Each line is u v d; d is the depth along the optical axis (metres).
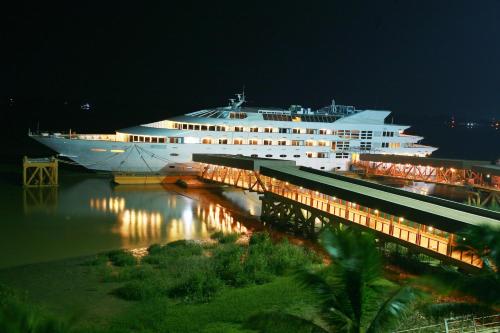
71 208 45.69
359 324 12.02
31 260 30.27
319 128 70.81
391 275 26.58
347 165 72.81
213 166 62.19
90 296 24.28
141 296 24.00
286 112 70.69
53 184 57.25
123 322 20.75
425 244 27.39
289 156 69.19
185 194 55.56
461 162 56.41
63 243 34.25
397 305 12.04
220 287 25.02
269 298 23.12
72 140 62.50
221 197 54.38
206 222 42.31
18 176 63.59
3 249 32.31
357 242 12.43
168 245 33.78
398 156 64.56
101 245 34.12
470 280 13.37
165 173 64.69
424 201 31.17
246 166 47.19
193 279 25.30
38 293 24.58
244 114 66.88
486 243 14.38
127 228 39.16
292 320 12.49
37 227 38.34
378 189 35.56
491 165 54.94
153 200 51.28
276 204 43.66
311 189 37.22
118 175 60.81
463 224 23.70
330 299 12.28
